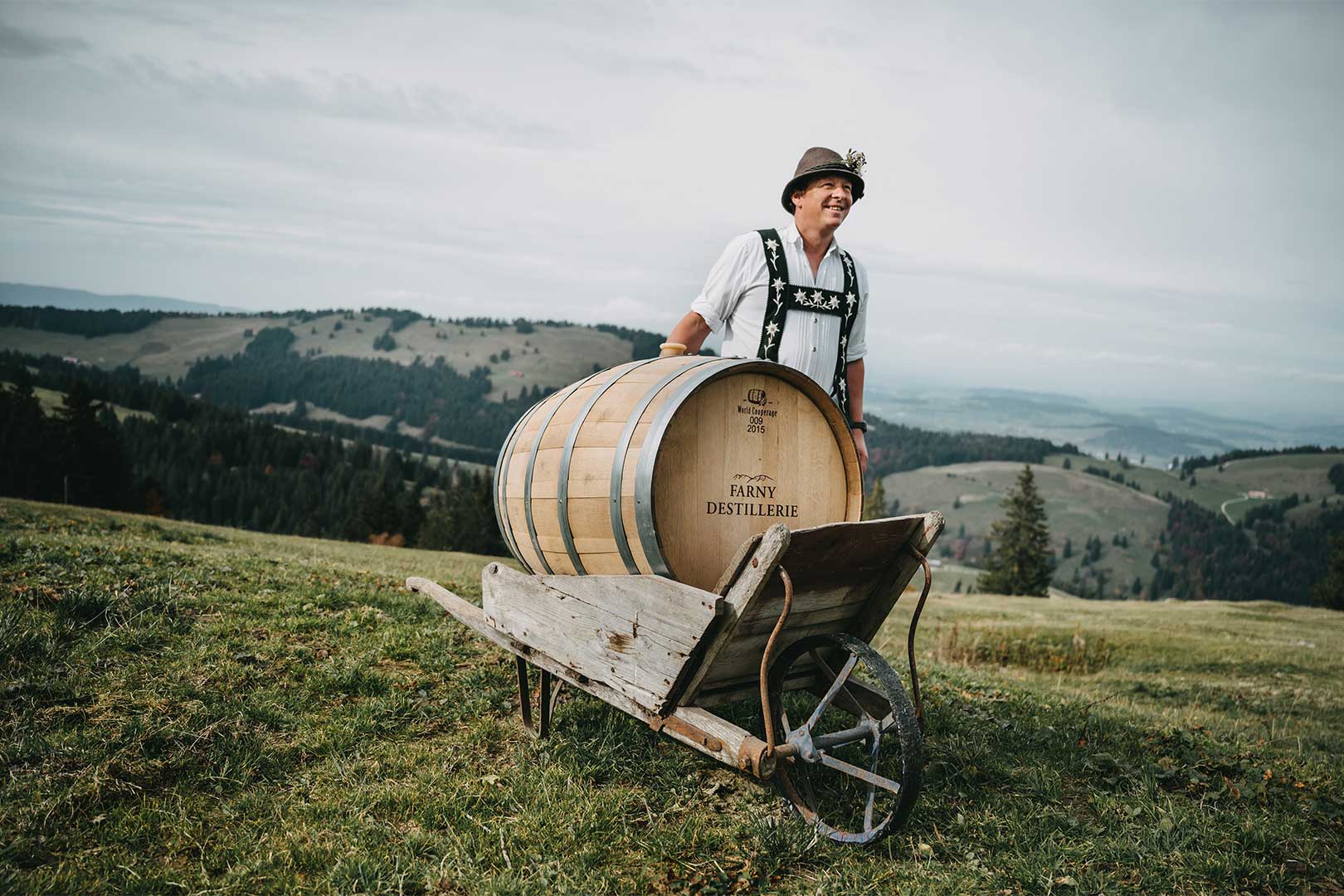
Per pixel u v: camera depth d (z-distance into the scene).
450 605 5.21
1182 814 4.43
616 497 3.62
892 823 3.55
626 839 3.84
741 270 4.61
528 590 4.41
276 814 3.94
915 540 3.92
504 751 4.78
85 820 3.78
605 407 3.97
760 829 3.86
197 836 3.74
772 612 3.62
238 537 23.36
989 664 15.10
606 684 3.83
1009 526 100.38
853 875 3.56
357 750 4.68
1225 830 4.32
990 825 4.17
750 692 4.03
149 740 4.41
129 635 5.85
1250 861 3.94
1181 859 3.96
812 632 4.03
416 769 4.46
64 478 93.88
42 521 15.69
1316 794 5.05
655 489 3.59
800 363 4.66
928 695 6.62
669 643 3.42
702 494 3.76
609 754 4.60
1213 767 5.37
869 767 4.48
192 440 186.12
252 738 4.64
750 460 3.91
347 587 8.30
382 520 114.19
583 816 3.95
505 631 4.62
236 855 3.58
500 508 4.72
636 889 3.46
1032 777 4.89
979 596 43.75
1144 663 16.42
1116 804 4.60
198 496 162.12
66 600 6.12
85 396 98.06
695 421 3.74
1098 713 7.08
